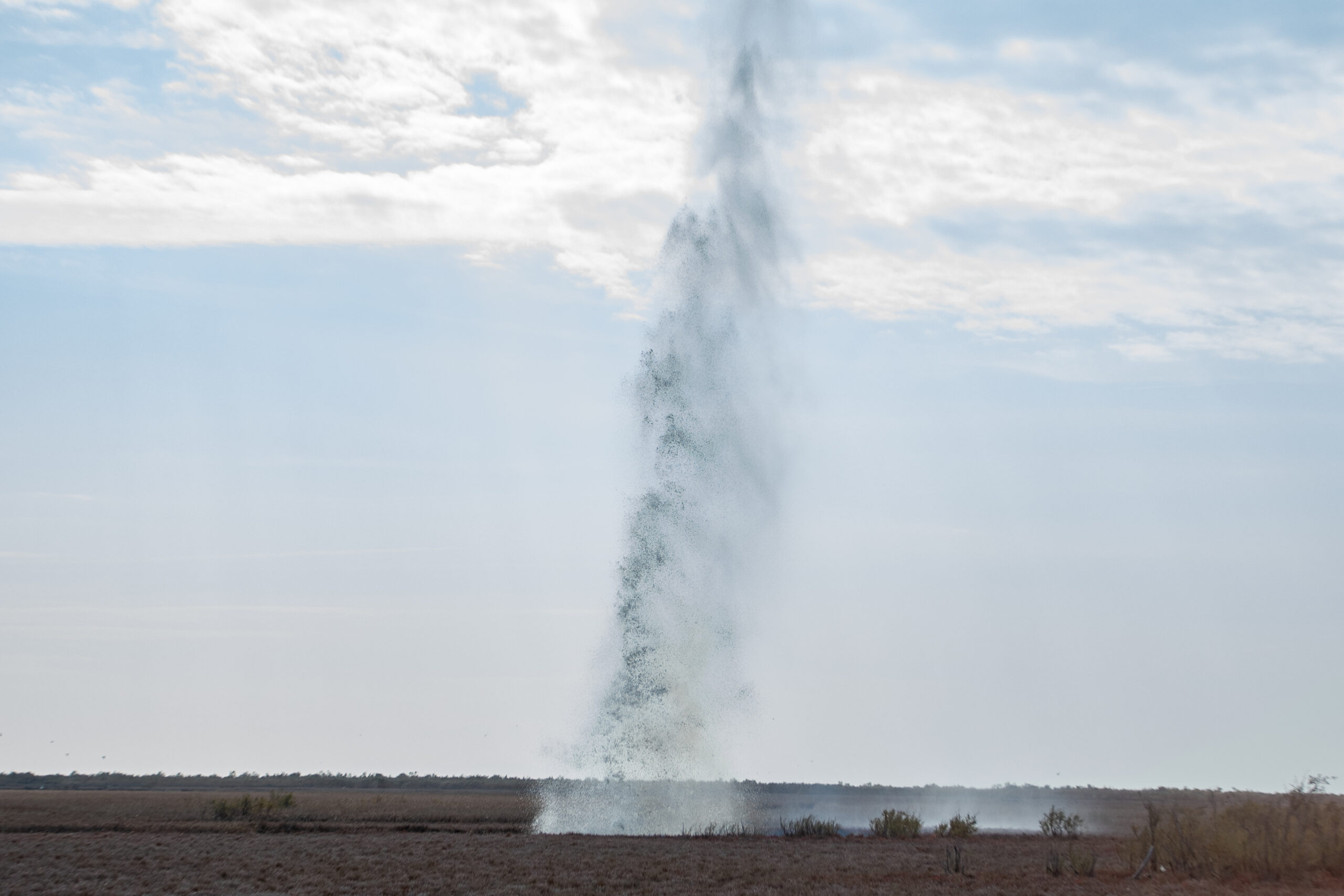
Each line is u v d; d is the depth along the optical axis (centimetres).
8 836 5547
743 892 3441
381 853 4594
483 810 8250
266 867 4084
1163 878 3888
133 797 11300
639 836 5625
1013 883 3706
